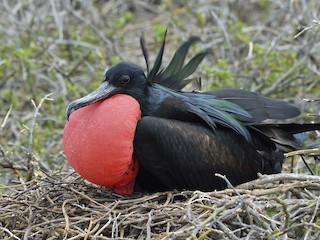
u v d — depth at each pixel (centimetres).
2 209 916
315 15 1298
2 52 1416
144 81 964
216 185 968
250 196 873
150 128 929
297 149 1006
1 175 1097
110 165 915
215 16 1382
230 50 1374
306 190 903
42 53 1407
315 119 1236
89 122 914
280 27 1494
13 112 1336
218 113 971
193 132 954
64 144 934
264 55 1332
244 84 1293
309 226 853
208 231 817
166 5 1580
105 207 905
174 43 1481
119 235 880
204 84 1248
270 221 859
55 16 1455
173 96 973
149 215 862
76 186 973
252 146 988
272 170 1009
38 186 959
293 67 1298
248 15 1603
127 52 1512
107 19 1622
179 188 963
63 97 1307
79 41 1458
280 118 1008
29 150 1007
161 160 941
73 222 884
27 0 1545
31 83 1363
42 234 881
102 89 949
